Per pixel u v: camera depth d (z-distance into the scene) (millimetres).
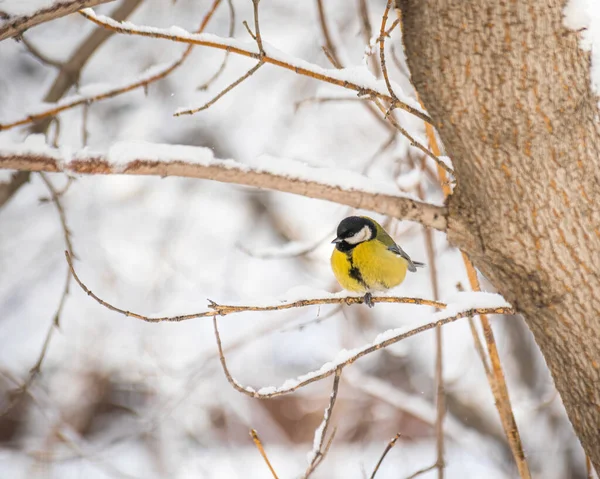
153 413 12414
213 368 12062
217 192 13578
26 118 5512
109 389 13414
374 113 7363
